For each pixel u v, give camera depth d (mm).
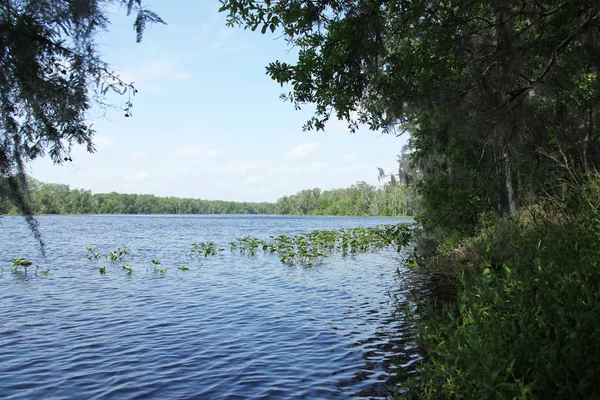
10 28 2438
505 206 11281
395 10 5785
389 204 109438
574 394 3158
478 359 3707
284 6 5902
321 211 168500
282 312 9047
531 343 3707
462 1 5785
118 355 6312
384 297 10422
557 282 4207
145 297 10695
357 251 21969
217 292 11344
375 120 7566
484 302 4645
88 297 10688
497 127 6566
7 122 2693
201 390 5047
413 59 6379
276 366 5832
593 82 8086
